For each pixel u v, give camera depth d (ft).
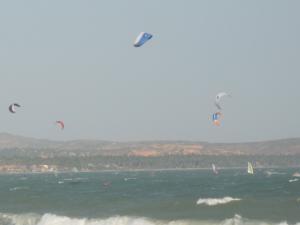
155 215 276.00
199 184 643.45
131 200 362.12
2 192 543.39
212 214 268.00
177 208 294.66
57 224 281.54
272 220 242.99
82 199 391.65
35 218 299.58
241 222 241.76
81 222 275.39
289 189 474.08
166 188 556.92
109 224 267.80
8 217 313.32
